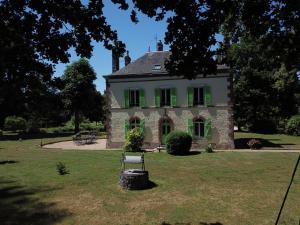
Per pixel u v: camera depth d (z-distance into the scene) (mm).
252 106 46062
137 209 11594
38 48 6031
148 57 31844
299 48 6195
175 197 12922
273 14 6059
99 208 11773
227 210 11281
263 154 23656
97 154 25688
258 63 41469
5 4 5613
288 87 42438
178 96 29328
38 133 53781
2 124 52281
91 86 55062
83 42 6160
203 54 6195
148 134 29969
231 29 7047
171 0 5832
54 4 5723
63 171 17641
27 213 11320
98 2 6035
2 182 15961
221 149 28047
